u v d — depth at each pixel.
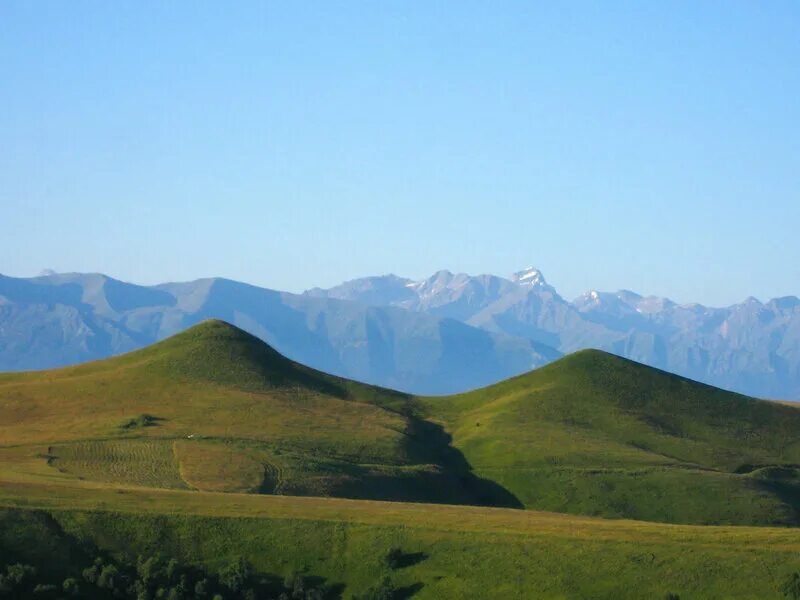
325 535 126.31
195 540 124.62
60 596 112.12
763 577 109.06
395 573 119.50
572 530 126.31
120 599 114.25
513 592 113.56
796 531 126.88
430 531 125.94
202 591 116.19
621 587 111.38
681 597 108.38
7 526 120.38
